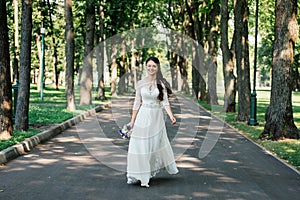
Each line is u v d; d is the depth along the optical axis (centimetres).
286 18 1319
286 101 1327
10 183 748
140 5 3678
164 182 770
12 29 3694
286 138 1314
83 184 747
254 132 1507
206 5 2584
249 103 1897
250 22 3306
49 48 5316
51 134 1380
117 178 799
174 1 3981
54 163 937
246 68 1903
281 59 1327
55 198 654
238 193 693
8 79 1191
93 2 2670
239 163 958
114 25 3512
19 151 1045
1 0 1187
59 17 4206
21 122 1351
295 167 912
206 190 712
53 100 3034
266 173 851
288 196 677
